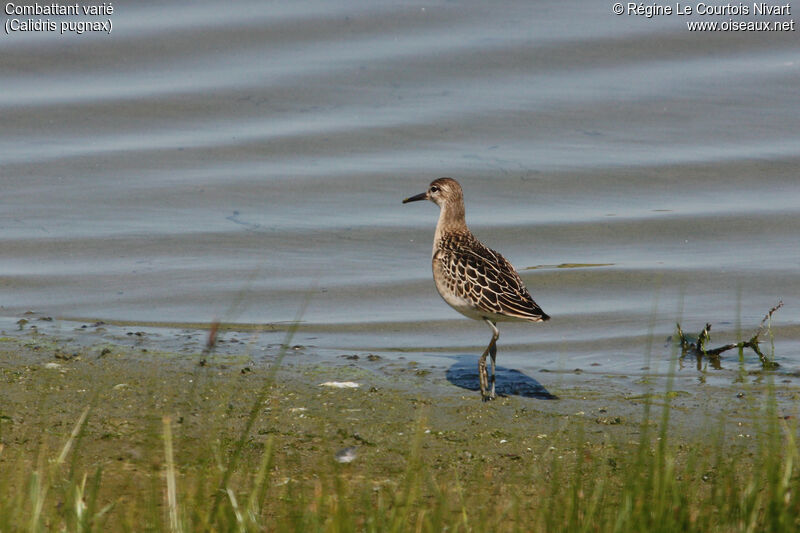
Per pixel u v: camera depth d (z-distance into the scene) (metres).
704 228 16.92
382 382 11.97
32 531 7.36
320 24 22.44
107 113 19.84
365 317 14.48
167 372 11.98
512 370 12.61
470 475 9.30
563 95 20.39
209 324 14.09
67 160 18.52
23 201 17.41
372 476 9.21
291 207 17.58
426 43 21.92
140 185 18.00
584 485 8.91
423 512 7.67
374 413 10.88
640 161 18.66
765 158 18.61
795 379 12.09
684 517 7.40
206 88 20.61
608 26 22.27
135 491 8.66
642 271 15.73
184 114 19.94
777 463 8.34
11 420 10.25
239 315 14.44
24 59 21.25
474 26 22.48
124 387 11.39
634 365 12.81
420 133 19.41
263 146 19.03
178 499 8.45
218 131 19.48
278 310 14.66
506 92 20.47
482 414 10.92
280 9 22.86
